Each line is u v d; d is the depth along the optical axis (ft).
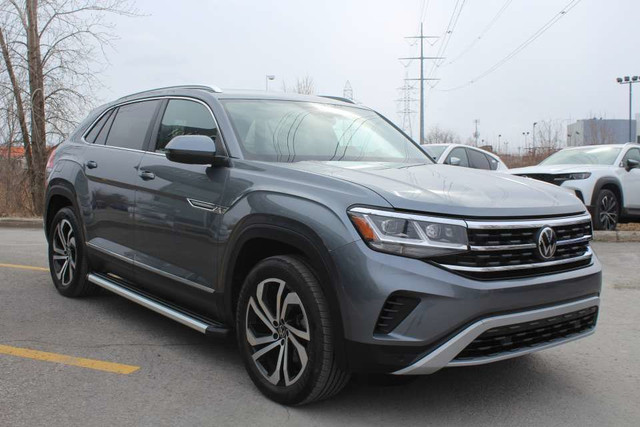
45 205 19.35
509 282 9.95
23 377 12.19
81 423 10.20
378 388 11.93
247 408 10.89
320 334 10.11
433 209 9.86
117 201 15.53
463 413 10.89
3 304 17.67
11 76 54.80
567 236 11.18
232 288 12.07
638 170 35.91
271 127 13.76
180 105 15.01
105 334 15.03
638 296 20.45
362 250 9.70
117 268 15.83
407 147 15.90
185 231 13.10
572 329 11.25
